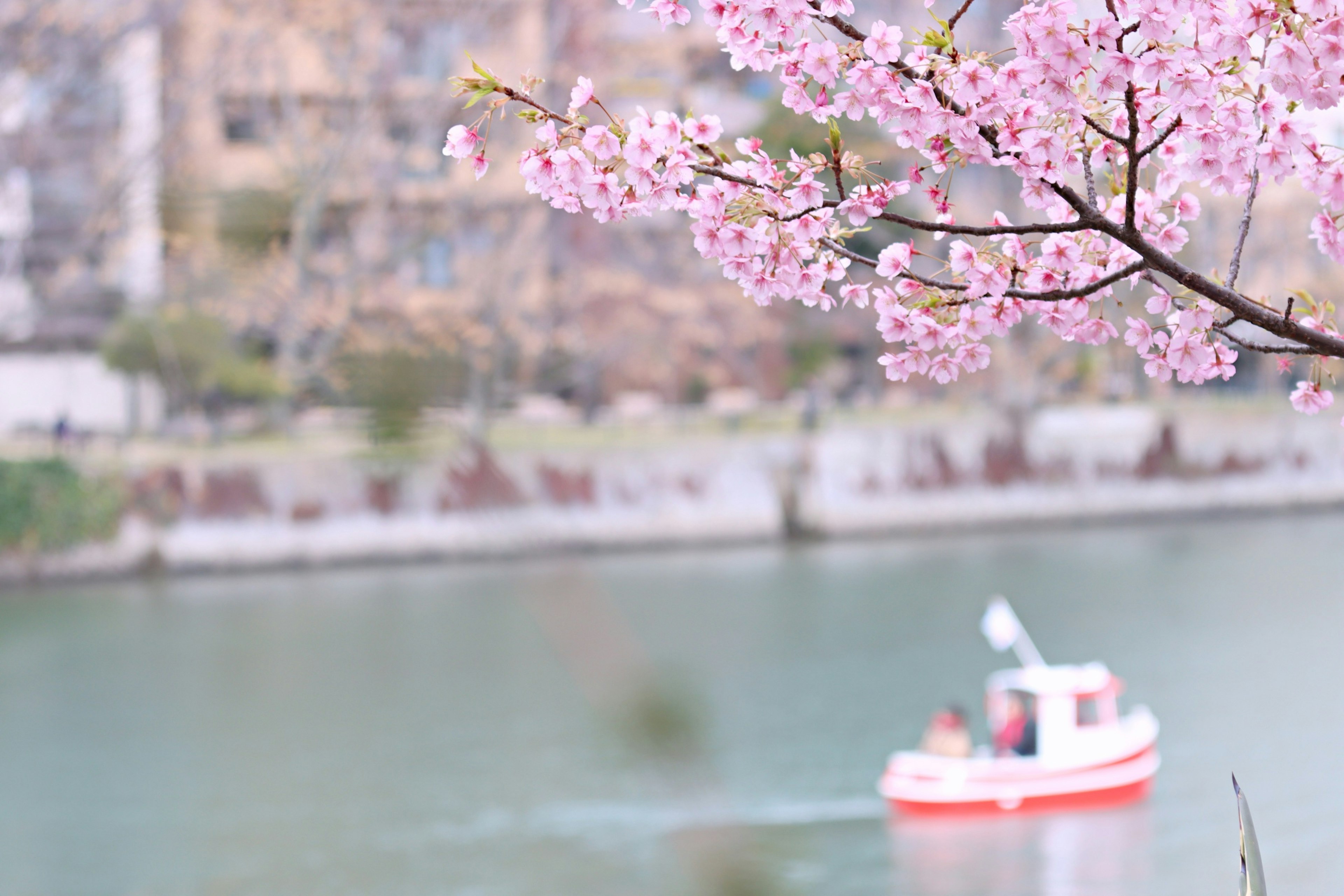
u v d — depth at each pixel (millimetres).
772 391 79875
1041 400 74188
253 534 55688
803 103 4605
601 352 66938
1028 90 4543
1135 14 4422
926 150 4750
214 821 26156
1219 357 5109
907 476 68875
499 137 25781
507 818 25500
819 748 29641
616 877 22359
